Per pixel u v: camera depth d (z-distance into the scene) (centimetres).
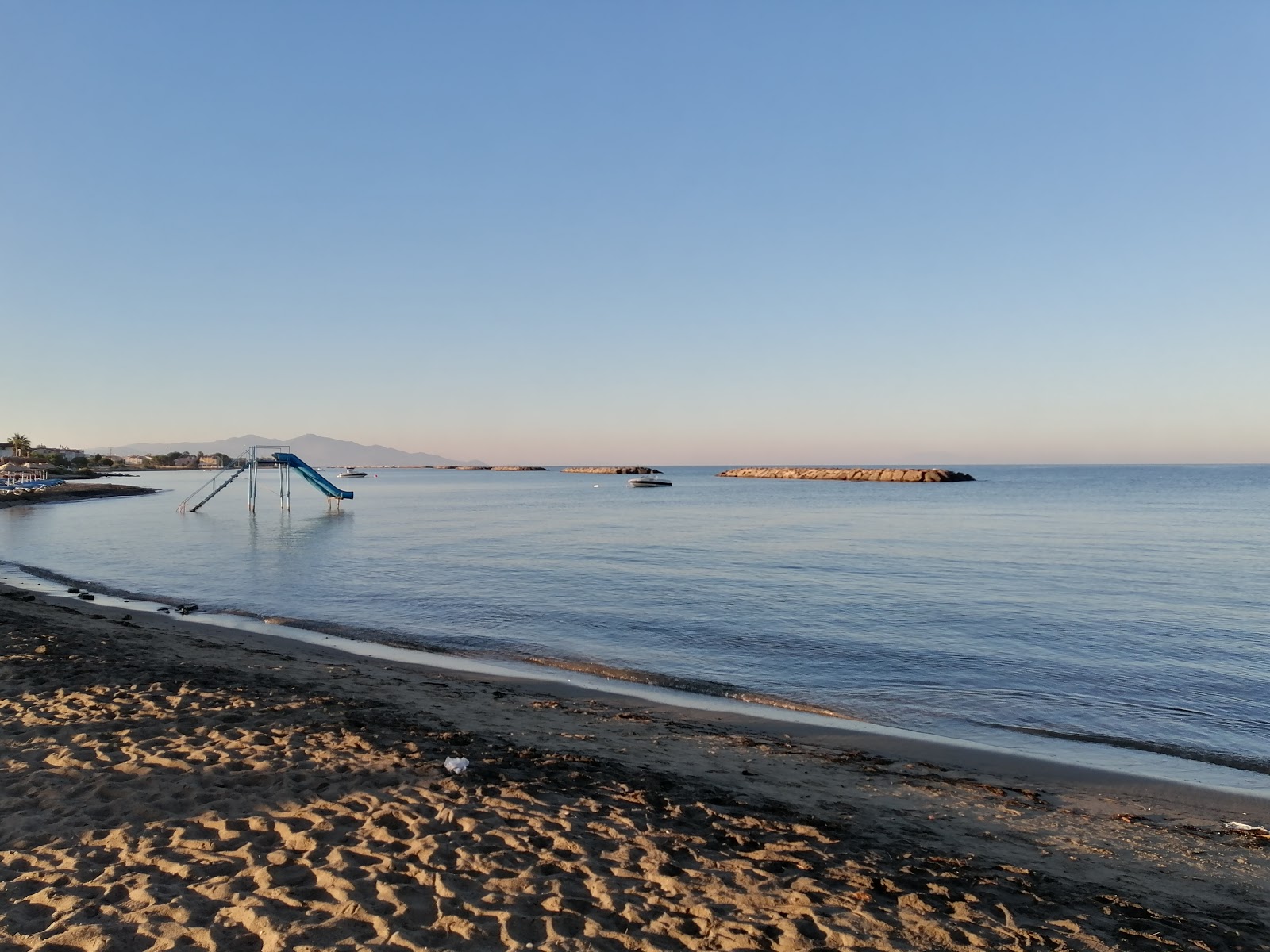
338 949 371
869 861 510
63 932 379
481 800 578
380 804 560
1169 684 1225
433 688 1055
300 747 683
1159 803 740
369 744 700
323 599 1969
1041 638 1541
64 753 646
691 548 3225
